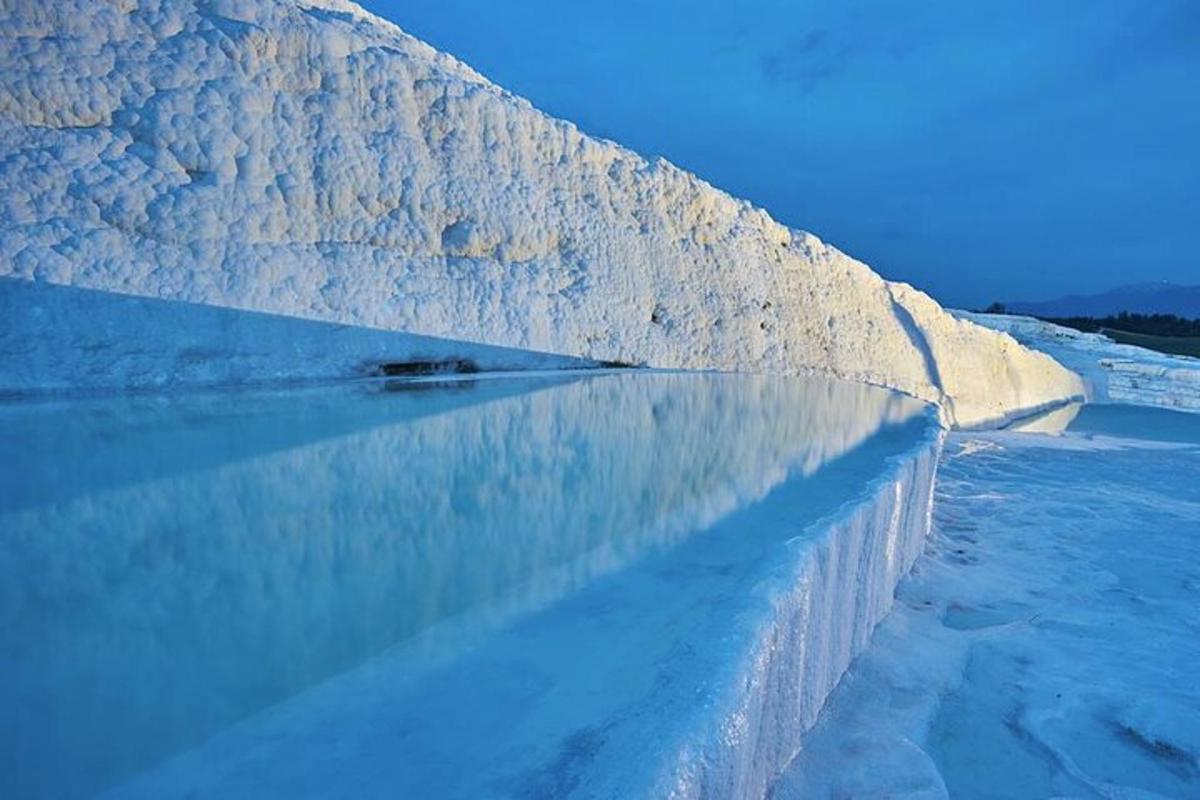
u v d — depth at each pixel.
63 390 3.69
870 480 3.14
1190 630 3.44
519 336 6.24
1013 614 3.61
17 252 3.62
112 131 4.17
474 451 3.30
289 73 5.05
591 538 2.25
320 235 5.04
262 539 2.05
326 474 2.71
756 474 3.17
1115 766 2.34
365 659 1.47
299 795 1.06
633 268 7.65
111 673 1.34
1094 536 5.19
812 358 9.74
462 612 1.71
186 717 1.23
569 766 1.17
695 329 8.08
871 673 2.76
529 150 6.86
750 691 1.52
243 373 4.43
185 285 4.20
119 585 1.69
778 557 2.10
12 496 2.22
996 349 14.88
